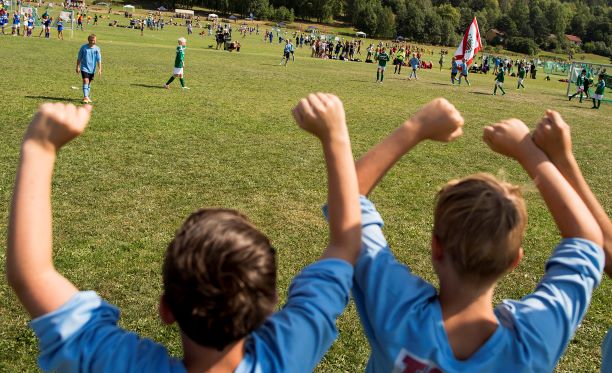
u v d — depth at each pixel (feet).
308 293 4.92
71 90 56.08
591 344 16.33
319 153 37.60
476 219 4.87
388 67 166.61
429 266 21.08
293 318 4.79
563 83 171.94
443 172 36.27
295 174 32.09
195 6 492.54
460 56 119.55
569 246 5.43
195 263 4.25
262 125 45.88
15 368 13.17
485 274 4.99
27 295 4.53
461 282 5.12
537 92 118.42
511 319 5.32
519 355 5.03
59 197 24.84
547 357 5.13
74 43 129.70
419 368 5.02
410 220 26.14
